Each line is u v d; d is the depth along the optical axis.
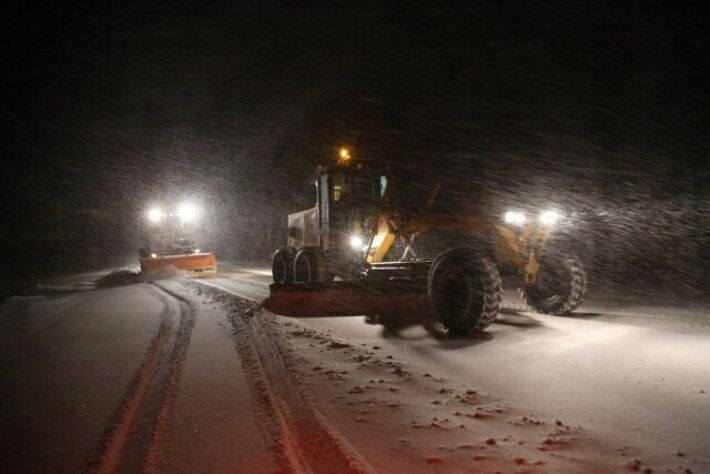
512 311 8.54
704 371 4.71
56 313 11.50
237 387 4.83
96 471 3.34
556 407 4.02
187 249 22.86
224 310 9.52
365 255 9.38
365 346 6.19
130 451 3.62
